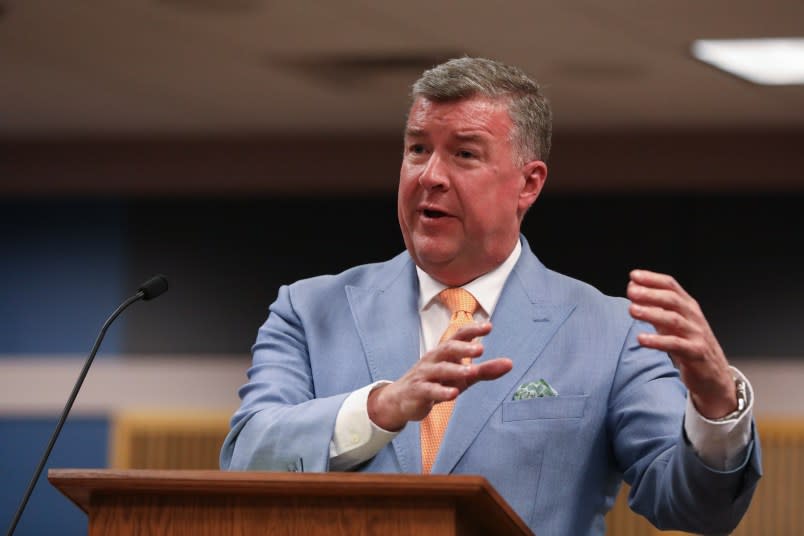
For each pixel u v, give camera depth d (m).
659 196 22.86
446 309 6.92
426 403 5.75
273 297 23.45
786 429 22.45
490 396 6.51
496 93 6.75
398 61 18.66
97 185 23.83
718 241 22.72
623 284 22.80
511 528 5.16
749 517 22.58
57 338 23.80
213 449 23.31
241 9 16.64
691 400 5.70
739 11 16.14
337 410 6.12
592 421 6.52
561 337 6.72
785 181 22.50
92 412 23.55
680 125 22.19
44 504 23.27
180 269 23.70
